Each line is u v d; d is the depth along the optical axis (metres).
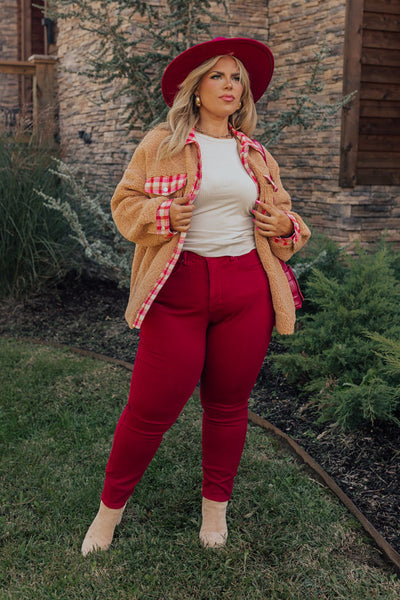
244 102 2.24
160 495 2.69
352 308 3.76
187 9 4.51
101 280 6.37
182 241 2.03
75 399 3.71
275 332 4.16
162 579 2.18
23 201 5.66
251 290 2.13
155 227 2.00
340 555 2.34
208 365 2.22
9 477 2.84
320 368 3.60
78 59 7.14
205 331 2.15
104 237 6.22
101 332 5.11
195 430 3.29
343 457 2.99
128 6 4.62
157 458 3.00
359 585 2.15
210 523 2.39
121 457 2.22
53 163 5.84
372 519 2.52
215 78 2.09
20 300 5.79
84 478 2.82
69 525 2.47
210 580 2.16
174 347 2.07
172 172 2.06
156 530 2.47
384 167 5.57
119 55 4.68
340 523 2.52
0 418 3.46
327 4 5.33
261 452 3.09
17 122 5.89
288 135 5.90
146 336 2.12
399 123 5.58
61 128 7.86
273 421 3.43
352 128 5.31
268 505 2.62
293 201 5.95
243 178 2.11
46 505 2.61
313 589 2.14
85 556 2.27
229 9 5.86
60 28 7.64
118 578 2.17
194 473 2.87
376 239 5.58
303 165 5.77
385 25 5.36
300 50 5.70
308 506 2.61
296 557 2.31
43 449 3.10
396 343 3.06
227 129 2.23
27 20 11.05
